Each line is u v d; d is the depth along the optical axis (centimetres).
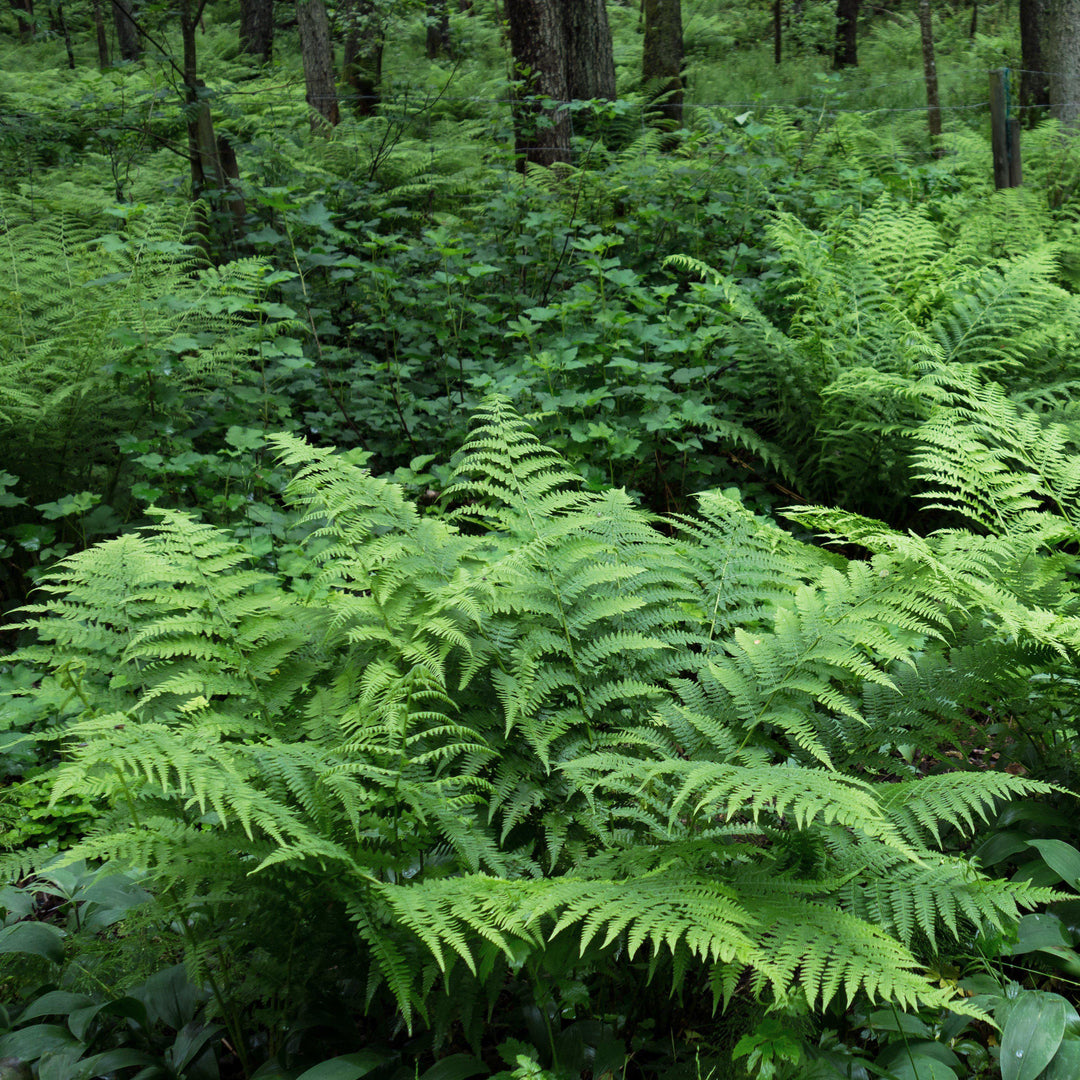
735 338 507
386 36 897
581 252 670
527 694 229
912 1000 163
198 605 242
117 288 498
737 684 231
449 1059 199
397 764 217
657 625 258
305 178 727
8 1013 229
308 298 598
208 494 443
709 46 1830
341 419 526
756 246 671
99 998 229
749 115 743
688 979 221
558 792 229
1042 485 348
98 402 461
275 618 254
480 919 178
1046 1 1126
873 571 256
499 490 279
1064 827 256
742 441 495
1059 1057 191
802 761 237
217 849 193
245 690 232
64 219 570
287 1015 212
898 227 582
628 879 192
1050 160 909
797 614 250
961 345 511
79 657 231
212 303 488
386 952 181
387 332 600
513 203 694
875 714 245
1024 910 237
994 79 813
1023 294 539
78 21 1866
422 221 757
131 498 462
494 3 1892
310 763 195
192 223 590
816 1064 191
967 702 257
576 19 986
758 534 288
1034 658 252
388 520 270
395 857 208
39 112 744
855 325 515
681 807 225
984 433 369
